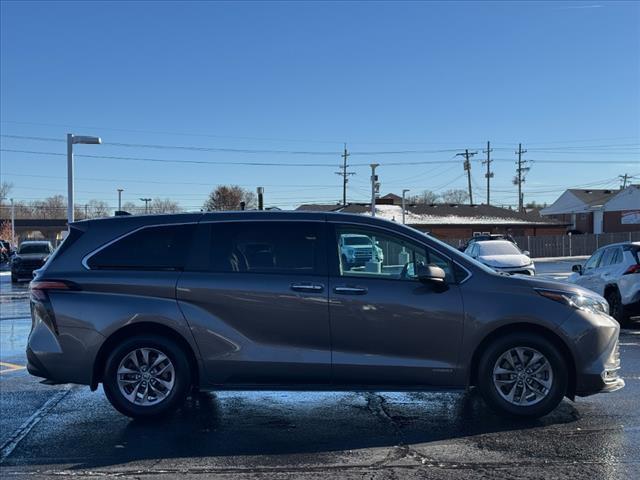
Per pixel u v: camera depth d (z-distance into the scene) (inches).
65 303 228.1
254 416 241.1
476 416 237.3
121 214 257.6
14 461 194.4
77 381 227.9
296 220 236.2
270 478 178.4
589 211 2785.4
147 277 229.6
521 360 225.9
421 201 4242.1
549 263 1616.6
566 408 244.2
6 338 446.0
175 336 230.5
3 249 1872.5
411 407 252.5
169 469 186.4
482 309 223.1
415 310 223.3
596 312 227.9
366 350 224.7
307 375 225.1
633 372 308.3
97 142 904.3
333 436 215.9
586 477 175.9
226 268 231.0
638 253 472.1
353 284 225.5
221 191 2743.6
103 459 195.6
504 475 177.9
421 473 180.5
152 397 230.7
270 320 225.6
